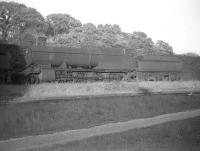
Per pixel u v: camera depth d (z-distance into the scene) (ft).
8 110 48.96
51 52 102.06
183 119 48.96
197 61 166.81
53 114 49.73
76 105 56.65
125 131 39.09
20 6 188.55
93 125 45.21
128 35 230.27
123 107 60.08
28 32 170.19
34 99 61.87
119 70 118.52
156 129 39.86
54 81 94.48
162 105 65.16
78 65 108.68
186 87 115.34
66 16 224.53
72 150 29.76
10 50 94.53
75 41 172.24
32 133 39.47
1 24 174.60
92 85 91.25
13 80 94.68
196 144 32.73
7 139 36.06
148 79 129.90
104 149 29.86
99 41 184.96
